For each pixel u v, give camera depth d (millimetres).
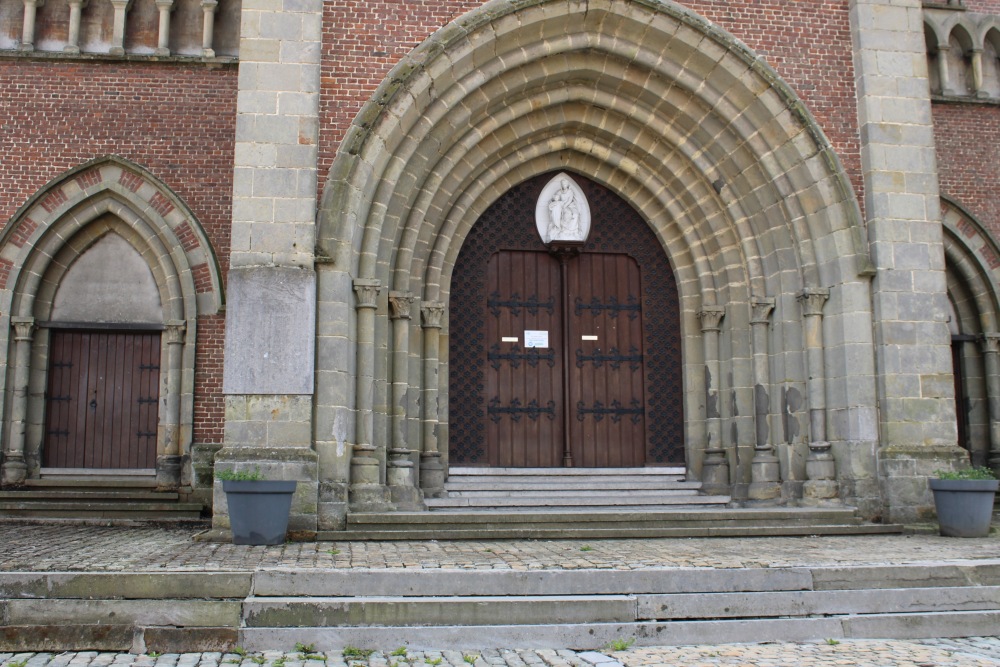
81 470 17750
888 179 14766
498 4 14336
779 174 15156
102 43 18234
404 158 14312
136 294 18047
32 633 8078
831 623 8719
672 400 16719
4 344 17281
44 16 18156
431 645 8219
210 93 18125
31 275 17578
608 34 15016
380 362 14398
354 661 7801
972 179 18984
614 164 16453
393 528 12977
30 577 8477
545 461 16328
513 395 16375
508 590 8953
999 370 18562
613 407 16594
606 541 12547
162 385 17797
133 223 17828
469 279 16422
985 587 9391
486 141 15695
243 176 13430
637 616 8672
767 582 9234
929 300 14562
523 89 15320
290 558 10375
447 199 15625
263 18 13781
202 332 17688
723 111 15258
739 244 16016
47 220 17562
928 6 19188
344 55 14156
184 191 17844
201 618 8281
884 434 14234
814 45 15266
